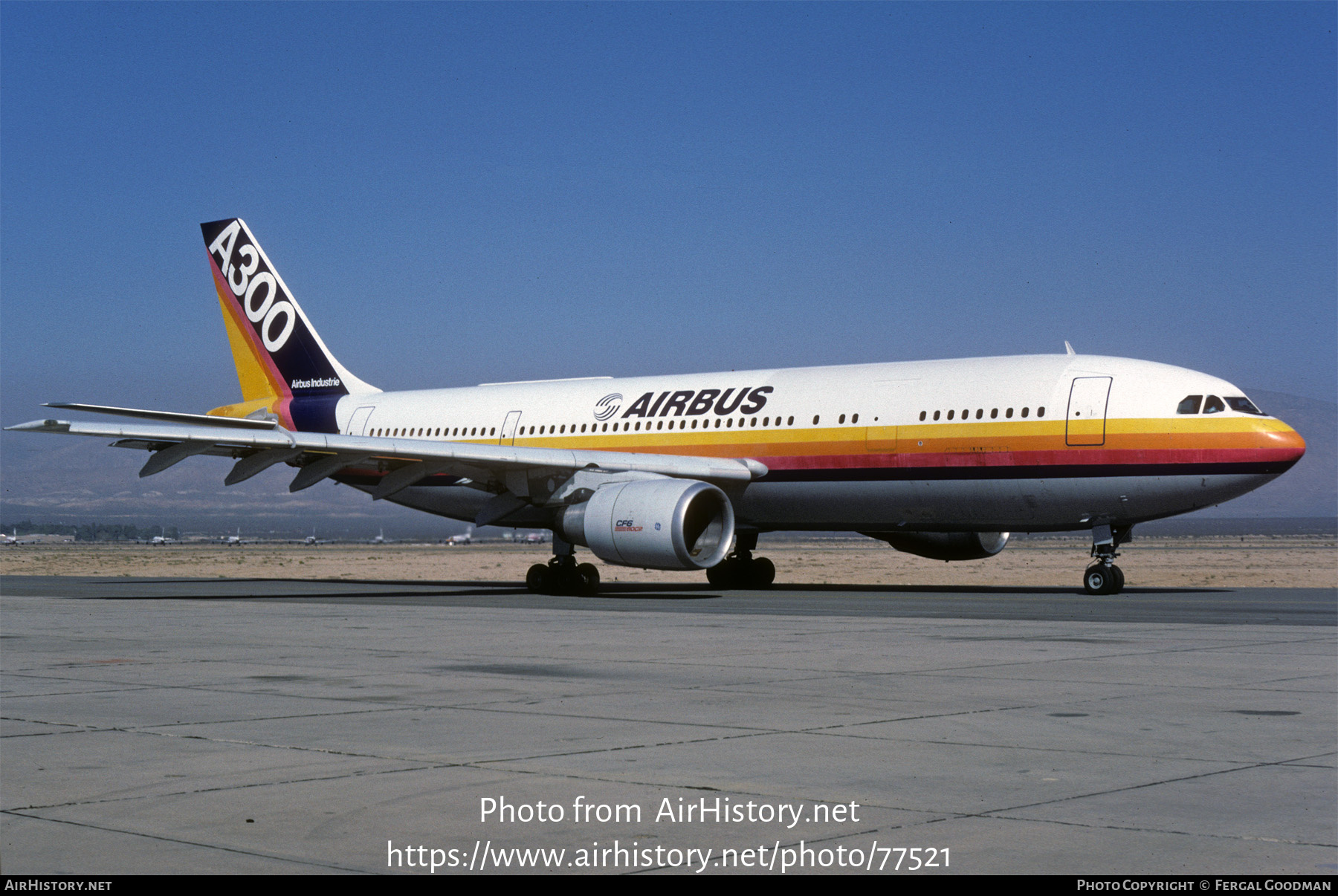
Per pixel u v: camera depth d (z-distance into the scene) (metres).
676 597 32.03
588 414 38.00
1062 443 29.97
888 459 32.12
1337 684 13.81
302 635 20.25
